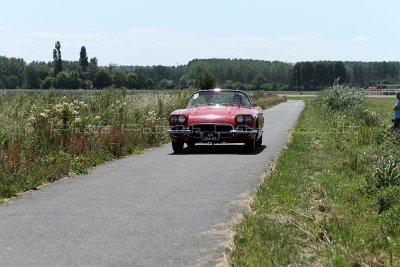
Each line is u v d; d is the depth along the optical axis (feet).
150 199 27.55
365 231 22.02
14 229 21.75
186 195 28.48
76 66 557.74
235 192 29.17
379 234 21.97
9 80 526.57
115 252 18.54
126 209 25.25
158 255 18.19
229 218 23.24
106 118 62.23
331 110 111.14
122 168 39.34
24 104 69.41
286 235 19.79
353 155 42.39
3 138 42.04
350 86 126.41
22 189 30.50
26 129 44.47
